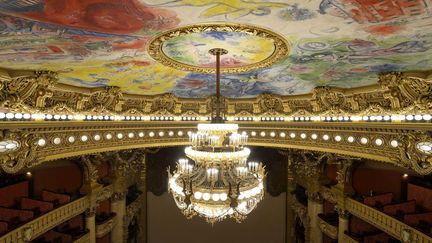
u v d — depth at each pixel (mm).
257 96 11680
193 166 7059
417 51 5367
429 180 13188
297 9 3957
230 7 3934
